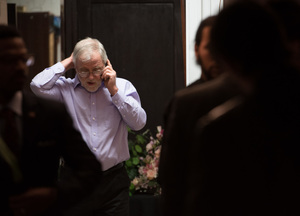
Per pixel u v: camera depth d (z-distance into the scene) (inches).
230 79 86.2
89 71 176.4
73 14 250.7
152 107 254.8
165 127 116.0
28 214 104.7
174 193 91.7
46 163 109.4
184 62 253.8
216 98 86.7
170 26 254.1
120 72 253.8
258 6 73.5
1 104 106.7
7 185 104.5
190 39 253.0
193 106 88.1
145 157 226.8
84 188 113.8
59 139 113.6
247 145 72.8
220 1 235.8
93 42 180.4
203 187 73.2
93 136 179.6
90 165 116.0
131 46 253.3
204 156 73.7
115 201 181.9
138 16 253.3
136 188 216.7
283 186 71.8
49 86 182.2
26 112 108.3
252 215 72.4
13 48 103.5
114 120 181.9
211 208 72.8
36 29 269.7
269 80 72.4
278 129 72.2
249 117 72.9
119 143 182.5
